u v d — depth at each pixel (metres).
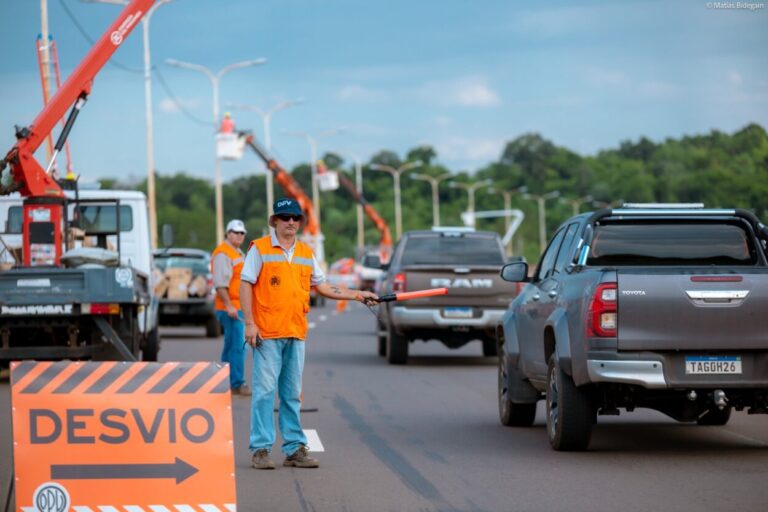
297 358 14.44
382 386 24.88
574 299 15.07
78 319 22.75
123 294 22.31
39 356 22.80
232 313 22.05
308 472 14.17
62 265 23.27
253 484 13.38
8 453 15.50
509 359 18.11
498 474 13.98
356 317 60.12
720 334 14.34
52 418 10.03
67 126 27.72
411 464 14.75
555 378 15.65
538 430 18.00
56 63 37.31
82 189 31.16
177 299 41.97
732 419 19.09
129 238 30.02
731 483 13.23
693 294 14.34
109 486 10.04
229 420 10.18
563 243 16.97
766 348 14.38
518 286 30.06
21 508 9.97
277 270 14.16
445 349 36.97
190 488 10.10
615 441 16.67
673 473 13.91
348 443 16.64
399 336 30.47
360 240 143.62
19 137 27.00
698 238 16.14
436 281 29.89
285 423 14.54
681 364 14.41
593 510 11.80
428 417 19.64
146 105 62.12
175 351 35.16
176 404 10.13
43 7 37.00
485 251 31.95
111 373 10.10
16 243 28.59
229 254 22.14
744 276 14.39
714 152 104.38
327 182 124.81
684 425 18.38
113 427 10.07
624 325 14.35
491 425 18.62
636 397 15.10
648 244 16.11
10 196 28.83
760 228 16.11
